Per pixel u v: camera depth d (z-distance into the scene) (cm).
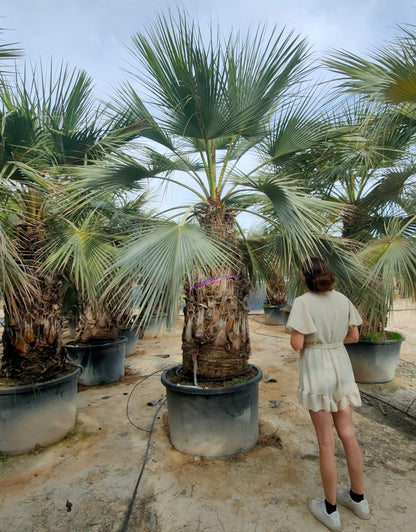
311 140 265
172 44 211
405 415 300
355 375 381
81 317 426
